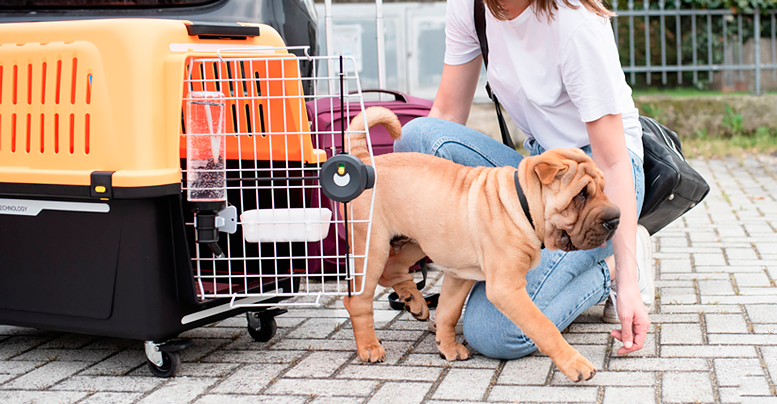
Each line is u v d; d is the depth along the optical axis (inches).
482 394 86.0
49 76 93.6
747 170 273.1
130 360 103.8
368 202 98.8
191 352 106.3
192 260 98.8
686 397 82.4
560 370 87.6
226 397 87.7
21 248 98.1
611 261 111.5
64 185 89.2
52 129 93.1
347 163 86.7
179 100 89.1
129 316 92.8
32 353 108.0
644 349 99.4
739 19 358.9
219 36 98.4
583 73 95.6
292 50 144.9
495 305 90.6
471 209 92.9
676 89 380.5
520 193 90.0
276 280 97.0
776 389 83.5
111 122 88.3
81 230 93.6
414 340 109.0
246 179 94.0
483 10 109.3
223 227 95.3
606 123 96.0
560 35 96.4
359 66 292.4
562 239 88.5
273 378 94.0
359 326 99.7
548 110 104.5
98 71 89.2
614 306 113.2
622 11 370.3
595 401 82.7
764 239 168.2
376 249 98.7
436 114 126.6
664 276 140.9
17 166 96.0
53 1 135.0
